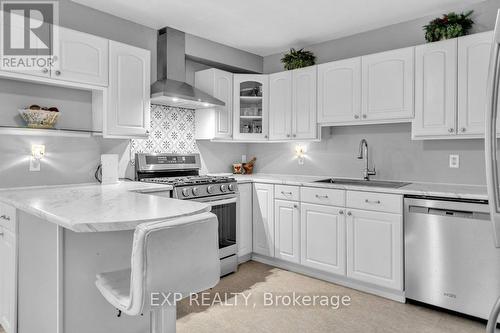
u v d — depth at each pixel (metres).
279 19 3.11
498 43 0.63
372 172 3.36
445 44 2.61
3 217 2.07
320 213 3.05
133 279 1.18
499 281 2.18
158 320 1.44
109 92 2.67
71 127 2.75
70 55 2.43
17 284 1.92
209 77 3.64
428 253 2.45
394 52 2.87
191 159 3.68
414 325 2.26
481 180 2.74
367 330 2.20
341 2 2.77
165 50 3.23
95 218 1.38
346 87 3.17
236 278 3.14
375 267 2.71
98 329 1.71
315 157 3.81
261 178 3.57
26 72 2.22
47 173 2.64
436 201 2.40
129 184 2.83
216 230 1.38
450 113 2.59
